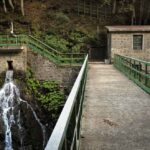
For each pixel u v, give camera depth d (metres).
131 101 11.84
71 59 27.59
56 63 26.98
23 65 26.89
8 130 24.83
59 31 38.69
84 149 6.71
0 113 25.86
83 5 44.66
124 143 7.14
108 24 42.75
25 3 43.81
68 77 26.89
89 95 13.13
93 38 38.44
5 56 26.80
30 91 26.28
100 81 17.80
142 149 6.78
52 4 44.22
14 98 26.23
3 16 40.66
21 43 27.31
